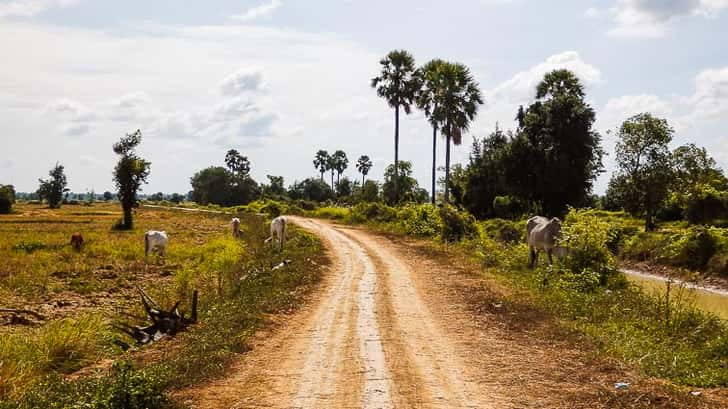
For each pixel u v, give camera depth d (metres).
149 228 46.19
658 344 10.45
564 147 42.84
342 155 133.88
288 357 9.80
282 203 75.56
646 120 33.38
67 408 7.09
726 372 8.82
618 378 8.57
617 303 13.53
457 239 28.69
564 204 44.12
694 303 15.76
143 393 7.43
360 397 7.85
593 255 17.14
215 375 8.79
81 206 101.31
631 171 33.75
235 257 24.41
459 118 40.34
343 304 14.16
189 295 17.06
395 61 49.44
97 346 11.39
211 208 92.88
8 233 39.56
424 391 8.09
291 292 15.33
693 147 33.97
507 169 44.09
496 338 11.06
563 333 11.19
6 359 9.60
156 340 12.07
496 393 8.00
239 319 12.12
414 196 53.22
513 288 16.09
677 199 36.19
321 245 26.70
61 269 21.92
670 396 7.71
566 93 44.38
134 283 19.91
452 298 14.95
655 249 26.36
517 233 32.91
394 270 19.72
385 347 10.37
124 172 45.66
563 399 7.74
